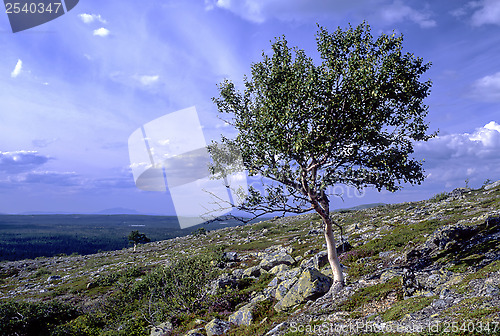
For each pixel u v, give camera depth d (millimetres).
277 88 17312
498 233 19562
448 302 11766
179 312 25641
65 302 38188
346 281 20594
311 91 16109
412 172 17281
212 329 18734
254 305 20859
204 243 90875
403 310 12289
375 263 24328
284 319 16422
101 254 109500
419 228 33469
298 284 19500
